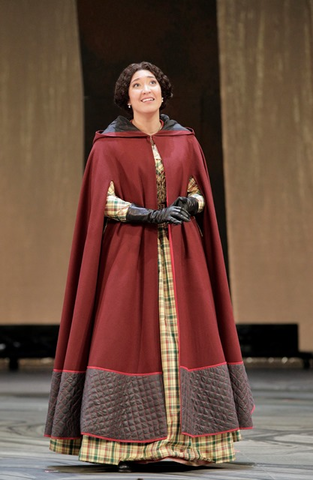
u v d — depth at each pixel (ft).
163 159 24.68
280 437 30.73
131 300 23.73
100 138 24.93
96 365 23.16
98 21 67.67
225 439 23.94
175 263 24.14
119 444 23.08
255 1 87.56
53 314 88.79
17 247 89.35
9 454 26.63
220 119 70.08
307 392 51.31
